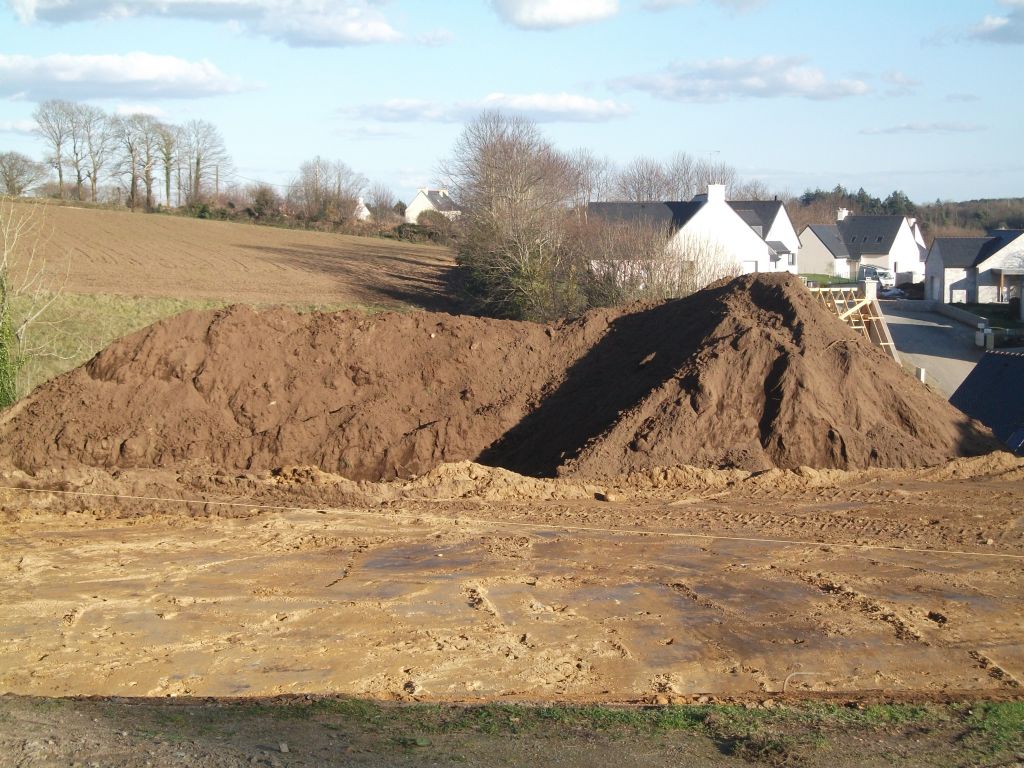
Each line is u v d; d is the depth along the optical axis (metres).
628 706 8.36
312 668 9.73
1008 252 62.59
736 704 8.46
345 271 61.34
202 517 15.35
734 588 12.05
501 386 21.67
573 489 16.80
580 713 7.80
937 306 57.66
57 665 9.80
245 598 11.70
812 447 18.16
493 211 45.53
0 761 5.96
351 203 97.75
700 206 54.09
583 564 12.96
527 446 20.28
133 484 16.38
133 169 101.69
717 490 16.94
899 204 144.50
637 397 19.41
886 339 29.50
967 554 13.33
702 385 18.61
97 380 20.83
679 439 17.98
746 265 54.75
